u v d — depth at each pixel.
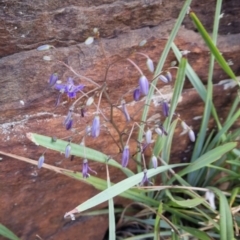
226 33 0.28
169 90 0.28
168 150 0.28
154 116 0.28
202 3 0.26
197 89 0.27
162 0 0.25
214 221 0.26
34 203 0.28
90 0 0.23
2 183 0.26
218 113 0.31
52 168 0.25
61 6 0.23
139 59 0.26
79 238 0.31
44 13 0.23
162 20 0.26
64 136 0.26
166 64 0.27
